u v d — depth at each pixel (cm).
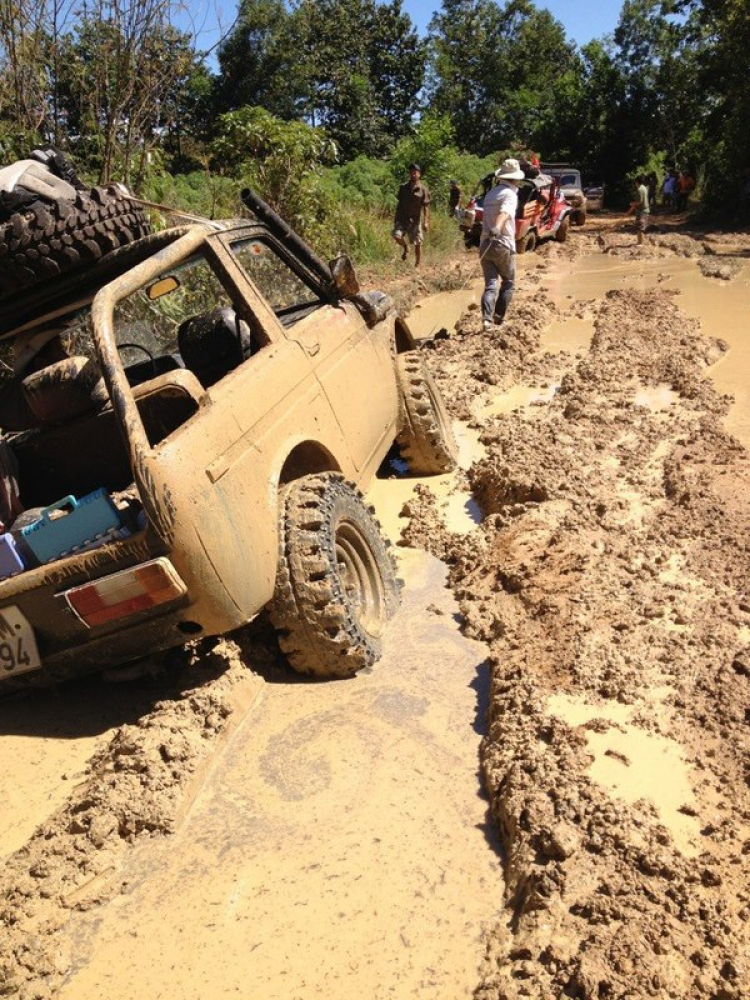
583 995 251
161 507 333
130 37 925
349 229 1728
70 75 936
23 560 366
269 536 387
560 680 396
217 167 1811
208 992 274
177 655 435
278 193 1461
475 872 310
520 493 588
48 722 419
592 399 805
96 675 445
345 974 276
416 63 4847
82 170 962
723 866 293
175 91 1044
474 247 2102
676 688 388
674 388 835
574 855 297
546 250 2044
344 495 436
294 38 3694
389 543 520
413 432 633
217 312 455
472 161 3503
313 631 402
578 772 334
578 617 437
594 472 627
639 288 1426
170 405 404
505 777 340
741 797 325
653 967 255
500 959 273
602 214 3597
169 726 373
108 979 282
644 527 546
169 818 340
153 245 433
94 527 355
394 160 2938
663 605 451
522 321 1120
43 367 463
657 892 281
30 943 293
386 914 296
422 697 407
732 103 2892
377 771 362
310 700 411
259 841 331
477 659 435
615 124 4572
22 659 372
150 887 315
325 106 4241
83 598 346
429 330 1247
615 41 4656
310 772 365
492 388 884
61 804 360
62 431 436
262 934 292
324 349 487
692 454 652
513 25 6034
